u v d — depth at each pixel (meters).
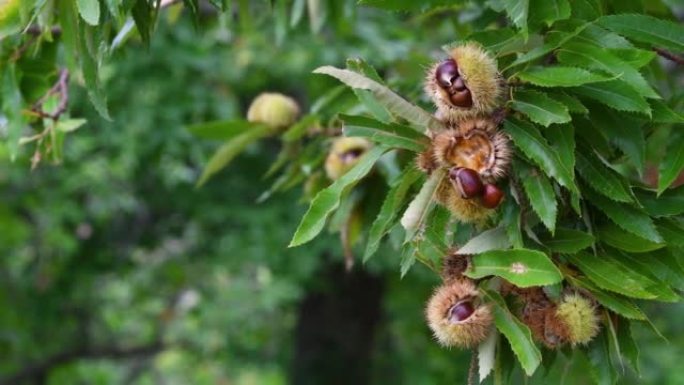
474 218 1.06
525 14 1.09
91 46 1.24
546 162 1.04
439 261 1.09
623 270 1.09
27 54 1.55
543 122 1.04
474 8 1.57
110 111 3.70
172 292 5.32
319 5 1.90
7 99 1.55
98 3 1.14
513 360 1.10
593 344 1.10
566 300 1.05
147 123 3.66
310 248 4.04
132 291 5.30
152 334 5.79
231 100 3.82
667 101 1.31
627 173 1.36
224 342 5.22
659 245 1.09
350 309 4.78
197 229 4.66
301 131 1.65
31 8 1.27
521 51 1.12
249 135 1.69
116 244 5.02
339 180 1.08
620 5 1.22
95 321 5.83
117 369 6.79
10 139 1.55
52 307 4.97
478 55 1.06
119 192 4.45
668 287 1.08
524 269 1.03
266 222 4.09
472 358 1.08
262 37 3.62
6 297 4.93
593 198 1.12
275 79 4.08
